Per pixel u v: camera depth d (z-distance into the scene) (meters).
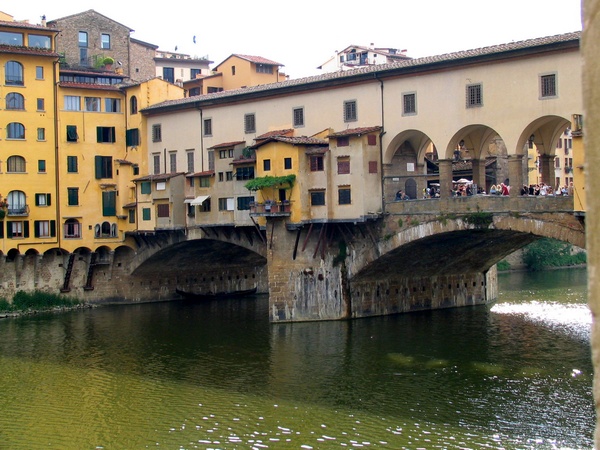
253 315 67.25
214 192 66.56
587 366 44.50
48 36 72.38
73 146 73.19
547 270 105.06
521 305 69.94
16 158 70.69
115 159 74.81
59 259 73.44
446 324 59.19
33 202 71.25
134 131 74.56
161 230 70.62
